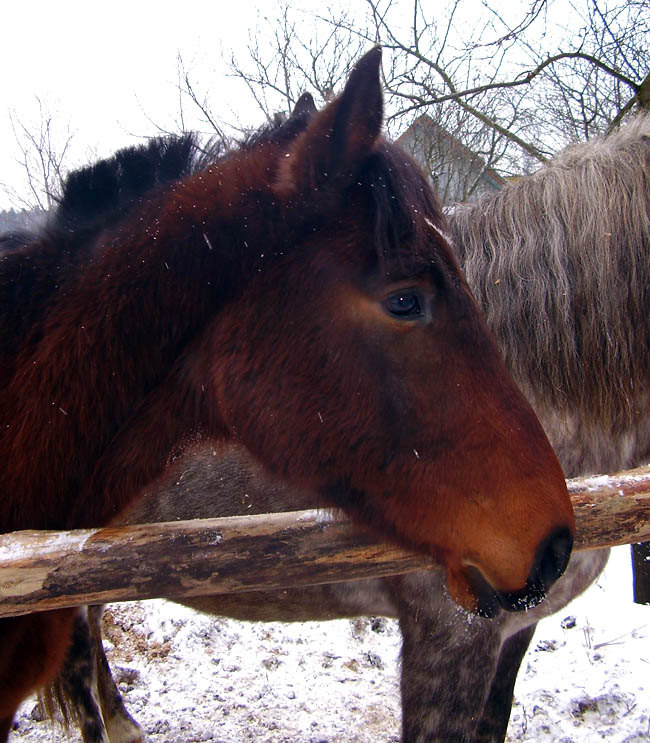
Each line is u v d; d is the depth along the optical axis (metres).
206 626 2.24
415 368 0.88
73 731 1.82
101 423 0.96
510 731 1.77
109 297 0.95
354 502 0.93
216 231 0.94
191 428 1.01
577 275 1.22
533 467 0.88
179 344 0.97
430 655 1.26
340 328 0.89
